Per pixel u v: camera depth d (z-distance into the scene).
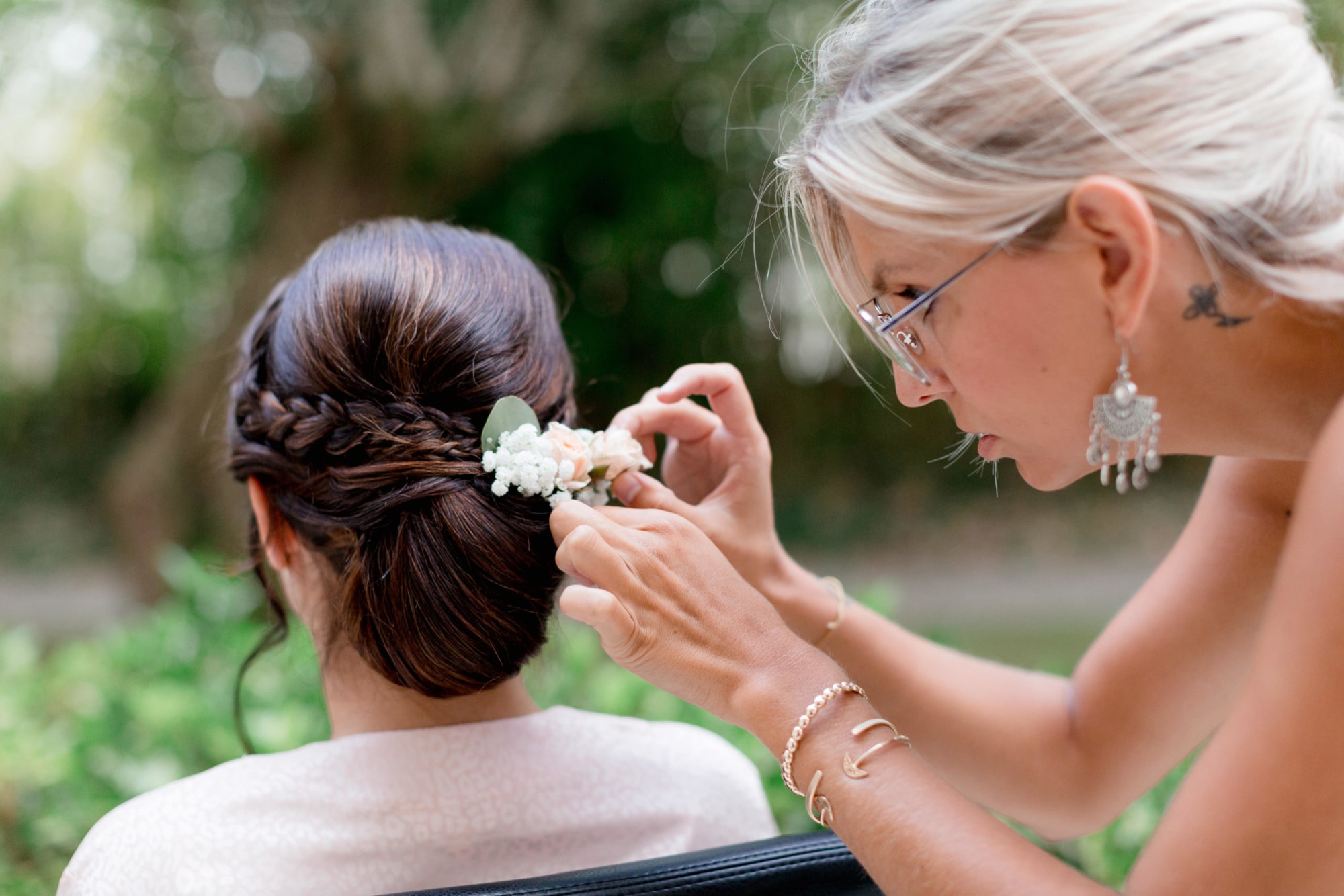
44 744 2.23
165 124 8.98
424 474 1.08
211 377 6.98
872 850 0.92
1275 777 0.82
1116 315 0.95
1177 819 0.88
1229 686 1.40
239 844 1.03
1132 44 0.91
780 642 1.03
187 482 6.89
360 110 7.23
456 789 1.12
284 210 7.36
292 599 1.24
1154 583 1.44
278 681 2.33
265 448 1.15
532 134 7.81
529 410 1.13
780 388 12.41
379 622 1.08
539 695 1.80
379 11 6.99
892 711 1.45
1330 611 0.81
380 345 1.13
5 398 13.69
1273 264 0.93
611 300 11.95
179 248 10.66
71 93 7.97
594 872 0.99
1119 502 11.48
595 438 1.23
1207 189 0.91
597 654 2.37
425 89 7.26
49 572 11.88
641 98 8.55
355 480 1.08
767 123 7.82
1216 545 1.39
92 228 10.98
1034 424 1.05
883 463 12.30
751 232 1.37
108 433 14.05
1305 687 0.82
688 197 10.93
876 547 11.19
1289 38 0.97
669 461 1.51
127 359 13.84
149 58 7.68
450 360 1.13
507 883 0.96
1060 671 2.44
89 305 12.80
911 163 0.96
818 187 1.10
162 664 2.53
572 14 7.56
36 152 9.40
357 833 1.07
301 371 1.13
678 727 1.28
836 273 1.15
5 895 2.01
